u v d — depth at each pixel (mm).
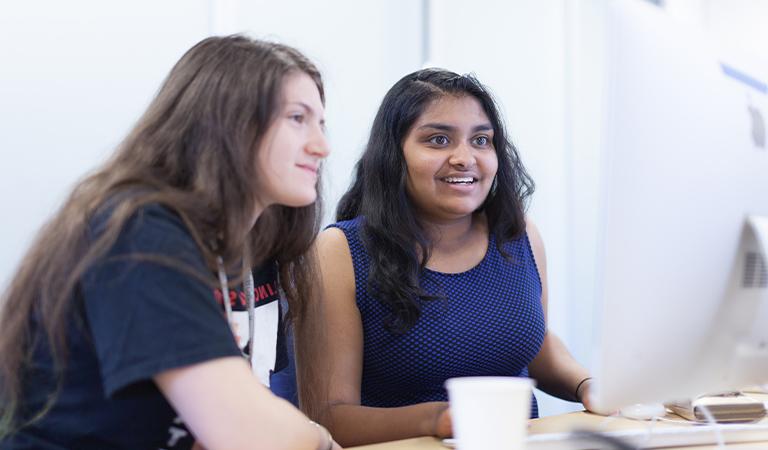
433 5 2658
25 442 894
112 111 2029
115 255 838
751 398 1186
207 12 2211
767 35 2678
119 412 885
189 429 931
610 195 743
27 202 1886
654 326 779
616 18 742
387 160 1583
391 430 1223
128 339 809
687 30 821
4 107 1867
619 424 1084
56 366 888
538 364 1691
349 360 1493
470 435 626
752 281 838
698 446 941
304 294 1325
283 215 1253
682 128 779
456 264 1600
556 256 2904
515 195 1682
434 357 1505
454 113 1565
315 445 890
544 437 919
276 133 997
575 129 2947
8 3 1877
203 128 975
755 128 850
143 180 933
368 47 2557
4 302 938
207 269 887
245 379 839
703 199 794
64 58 1956
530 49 2896
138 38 2080
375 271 1514
